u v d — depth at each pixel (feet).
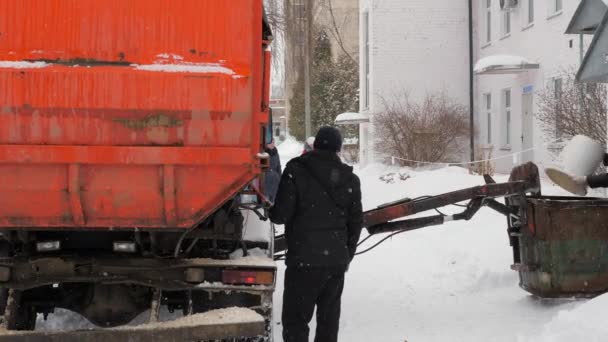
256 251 18.76
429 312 25.43
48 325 21.31
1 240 17.43
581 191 25.64
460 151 83.92
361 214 19.40
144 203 15.37
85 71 14.76
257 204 19.35
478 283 29.43
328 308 19.42
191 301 17.46
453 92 86.43
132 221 15.61
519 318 23.95
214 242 18.15
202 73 14.97
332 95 144.15
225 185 15.46
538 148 62.03
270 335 17.37
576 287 24.14
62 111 14.74
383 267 33.86
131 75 14.83
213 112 15.05
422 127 79.05
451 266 32.76
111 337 15.85
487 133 83.25
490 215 42.70
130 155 14.93
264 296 17.43
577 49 58.18
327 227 18.62
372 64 86.84
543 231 24.22
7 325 16.33
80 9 15.01
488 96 83.25
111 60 15.07
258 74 15.57
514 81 73.61
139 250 17.48
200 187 15.38
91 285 18.20
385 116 81.41
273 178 33.45
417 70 86.69
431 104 81.46
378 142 82.07
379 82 86.69
